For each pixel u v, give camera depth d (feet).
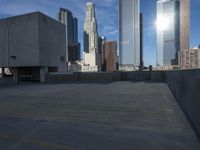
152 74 101.55
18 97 48.49
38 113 29.50
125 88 65.67
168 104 35.04
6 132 20.70
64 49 135.03
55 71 124.98
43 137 19.02
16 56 110.93
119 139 18.07
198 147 16.02
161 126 21.80
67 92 57.26
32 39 106.73
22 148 16.63
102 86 75.31
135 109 31.22
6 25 113.70
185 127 21.29
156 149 15.78
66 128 21.71
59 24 128.47
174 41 599.98
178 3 605.31
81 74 112.78
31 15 106.73
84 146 16.67
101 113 28.78
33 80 117.19
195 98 19.93
